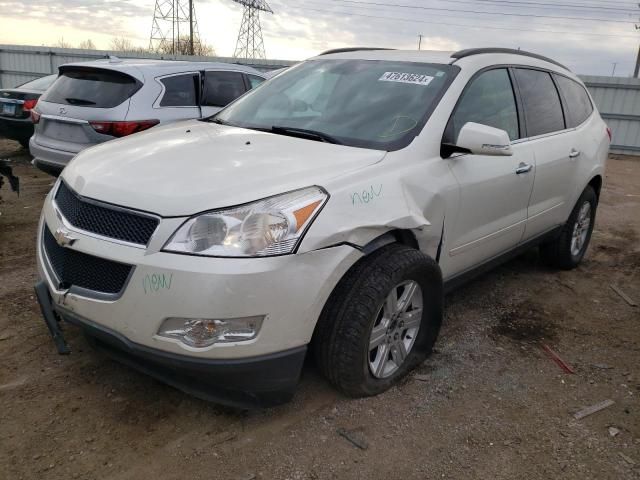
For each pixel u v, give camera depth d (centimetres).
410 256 283
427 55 377
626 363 353
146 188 250
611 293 471
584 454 264
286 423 274
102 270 248
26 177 815
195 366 235
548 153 420
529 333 387
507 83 395
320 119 344
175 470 241
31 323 359
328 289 252
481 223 357
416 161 304
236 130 345
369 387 289
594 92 1678
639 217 779
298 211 243
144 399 288
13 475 234
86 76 635
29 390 290
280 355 244
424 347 324
